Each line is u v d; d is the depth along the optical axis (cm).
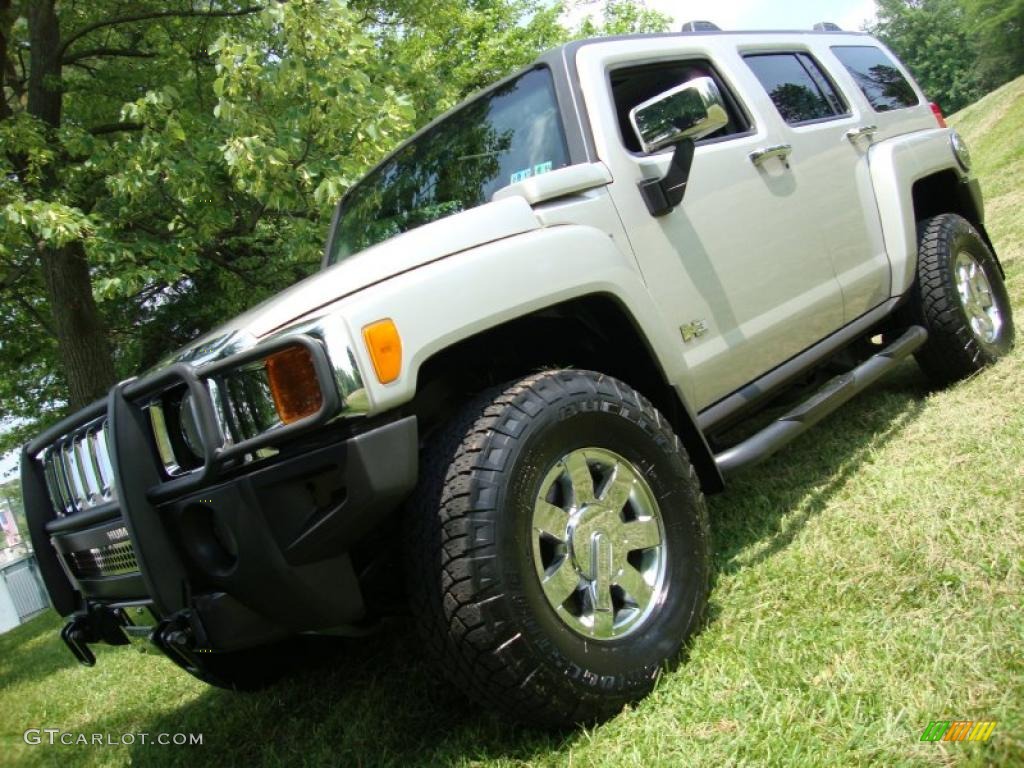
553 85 291
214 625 200
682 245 283
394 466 192
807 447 388
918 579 229
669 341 259
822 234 354
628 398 235
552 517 212
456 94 991
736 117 340
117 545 223
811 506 312
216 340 217
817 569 253
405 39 1229
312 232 653
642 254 269
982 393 384
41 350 1085
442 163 324
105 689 457
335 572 198
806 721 180
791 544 279
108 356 786
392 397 192
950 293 403
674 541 234
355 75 618
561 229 242
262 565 192
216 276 915
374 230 336
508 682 194
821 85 408
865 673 191
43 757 359
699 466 267
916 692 179
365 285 207
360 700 280
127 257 643
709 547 243
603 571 217
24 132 638
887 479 309
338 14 618
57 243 589
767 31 394
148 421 209
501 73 1725
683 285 280
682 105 261
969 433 332
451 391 242
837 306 355
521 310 220
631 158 279
